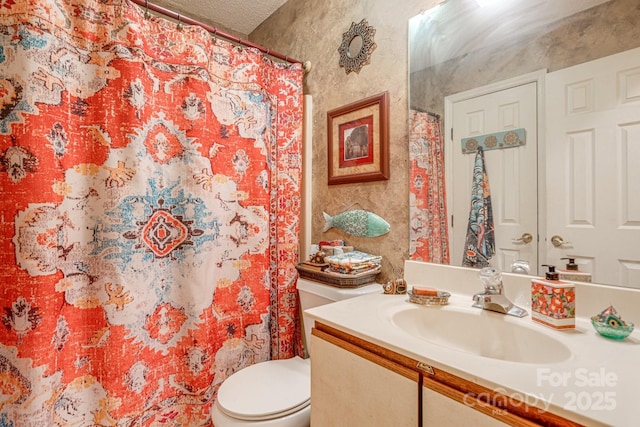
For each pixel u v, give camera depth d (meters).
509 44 1.01
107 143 1.16
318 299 1.38
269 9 1.99
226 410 1.02
